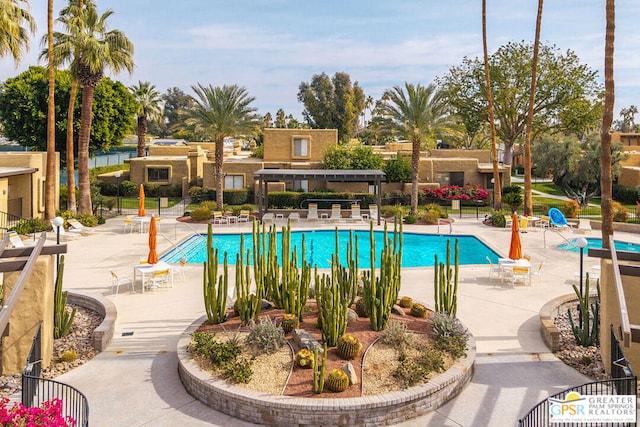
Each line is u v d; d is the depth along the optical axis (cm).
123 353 1210
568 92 4984
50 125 2973
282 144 4659
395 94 3516
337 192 4306
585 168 4322
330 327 1099
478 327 1391
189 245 2709
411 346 1113
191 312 1505
